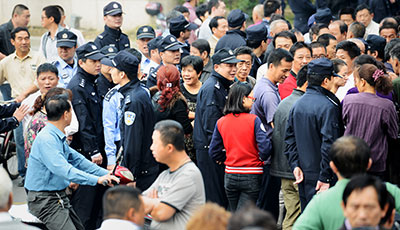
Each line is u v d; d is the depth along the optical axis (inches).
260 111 334.3
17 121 337.4
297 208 316.8
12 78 448.8
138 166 311.0
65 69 413.1
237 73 366.9
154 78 379.6
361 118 287.7
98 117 360.2
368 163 209.5
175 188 229.6
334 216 203.2
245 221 147.7
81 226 302.7
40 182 286.0
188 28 473.7
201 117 331.0
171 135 230.7
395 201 207.0
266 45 460.1
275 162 317.4
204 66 416.5
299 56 349.1
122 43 500.1
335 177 288.8
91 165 300.0
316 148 288.8
